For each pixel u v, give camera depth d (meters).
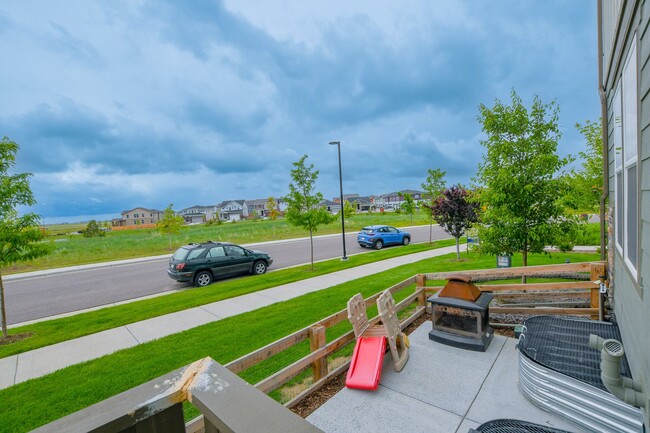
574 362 3.23
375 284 9.71
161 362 5.17
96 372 5.02
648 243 2.14
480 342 4.54
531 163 6.32
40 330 7.35
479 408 3.34
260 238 29.41
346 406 3.45
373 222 43.22
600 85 4.86
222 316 7.60
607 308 4.90
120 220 103.44
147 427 1.02
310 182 14.13
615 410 2.71
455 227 13.67
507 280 8.46
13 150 6.88
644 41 2.24
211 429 0.97
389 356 4.46
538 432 2.79
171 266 11.95
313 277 11.57
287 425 0.85
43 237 7.49
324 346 3.98
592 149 9.45
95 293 11.65
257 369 4.76
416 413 3.30
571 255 11.37
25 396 4.42
